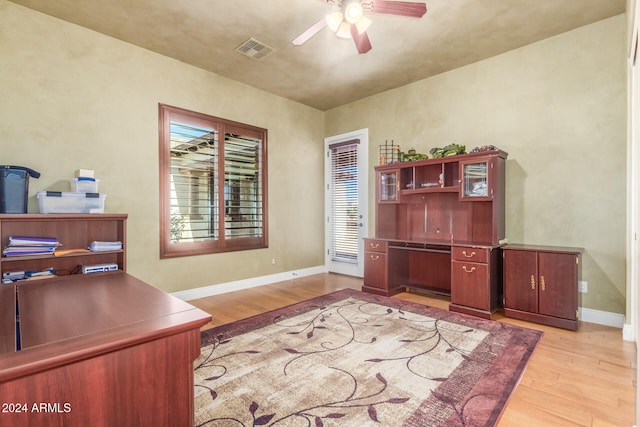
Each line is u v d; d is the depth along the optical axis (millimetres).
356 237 5223
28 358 778
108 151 3297
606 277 3055
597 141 3098
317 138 5551
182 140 3889
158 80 3650
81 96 3129
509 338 2699
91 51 3182
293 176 5160
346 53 3617
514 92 3580
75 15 2936
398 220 4523
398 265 4285
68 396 815
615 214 3012
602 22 3053
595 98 3100
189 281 3918
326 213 5656
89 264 2867
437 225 4133
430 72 4137
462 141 3990
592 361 2316
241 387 1982
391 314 3324
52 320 1076
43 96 2922
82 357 826
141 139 3525
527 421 1678
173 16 2939
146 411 948
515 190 3564
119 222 2988
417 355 2396
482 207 3754
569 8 2855
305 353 2438
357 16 2287
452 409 1762
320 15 2926
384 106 4805
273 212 4875
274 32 3195
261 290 4367
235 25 3082
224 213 4277
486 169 3412
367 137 5027
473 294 3297
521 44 3461
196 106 3975
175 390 1011
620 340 2678
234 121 4363
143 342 939
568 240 3252
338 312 3395
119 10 2854
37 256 2482
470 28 3141
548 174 3363
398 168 4188
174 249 3820
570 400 1860
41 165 2910
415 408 1771
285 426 1629
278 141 4945
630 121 2695
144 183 3549
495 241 3352
